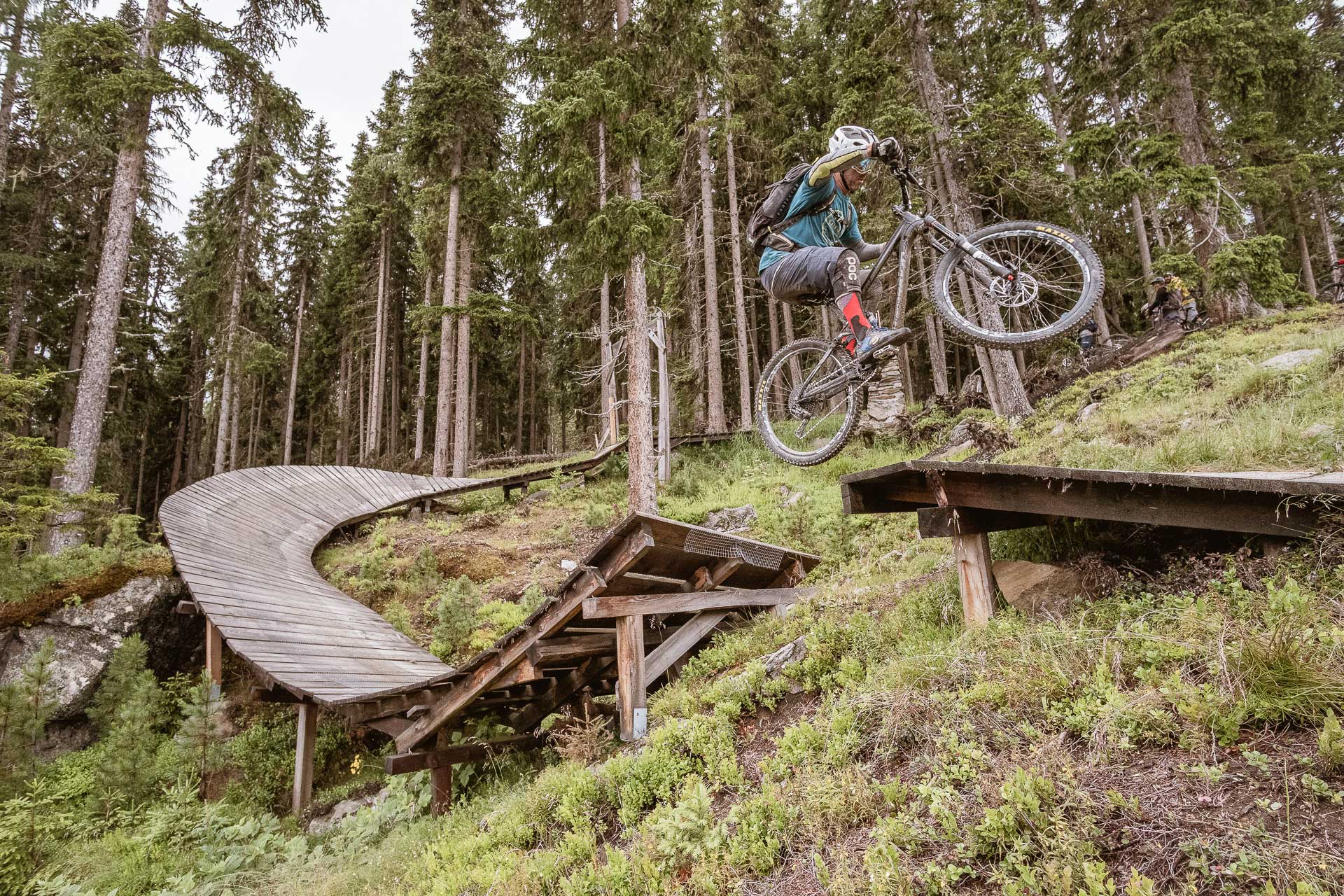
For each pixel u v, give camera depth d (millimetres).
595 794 4680
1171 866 2156
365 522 18609
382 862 5758
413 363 39000
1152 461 6559
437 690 7449
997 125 14719
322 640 10484
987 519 4855
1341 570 3160
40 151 22281
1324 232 25094
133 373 27516
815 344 4676
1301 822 2117
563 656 6984
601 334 22484
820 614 6160
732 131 20375
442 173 24047
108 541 13281
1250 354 10758
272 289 30578
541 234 13922
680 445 20703
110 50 14984
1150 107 16969
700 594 7176
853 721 3785
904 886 2506
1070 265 3549
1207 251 15320
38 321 23844
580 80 12266
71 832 8102
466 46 23328
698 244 25328
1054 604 4301
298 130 18172
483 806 6492
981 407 16891
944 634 4508
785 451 4785
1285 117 17609
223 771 9945
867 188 16906
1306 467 5125
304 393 40531
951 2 15609
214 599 10312
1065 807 2516
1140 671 3043
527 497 20047
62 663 11344
